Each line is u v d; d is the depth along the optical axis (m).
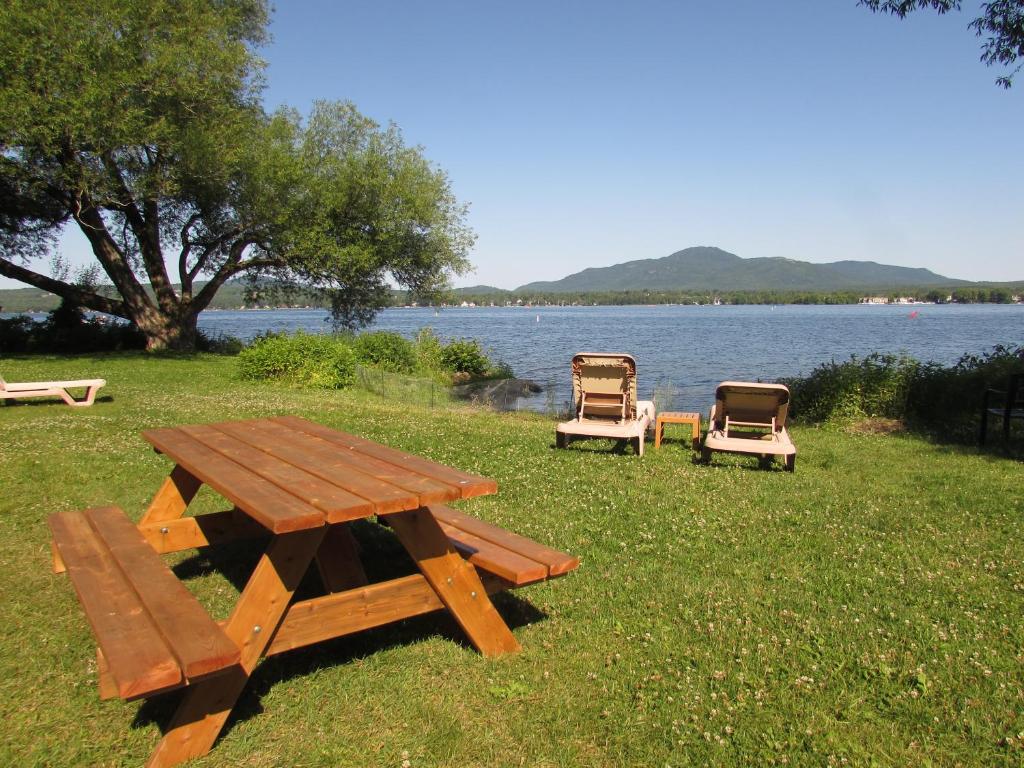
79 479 7.40
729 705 3.38
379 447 4.77
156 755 2.92
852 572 5.19
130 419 11.41
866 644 4.00
